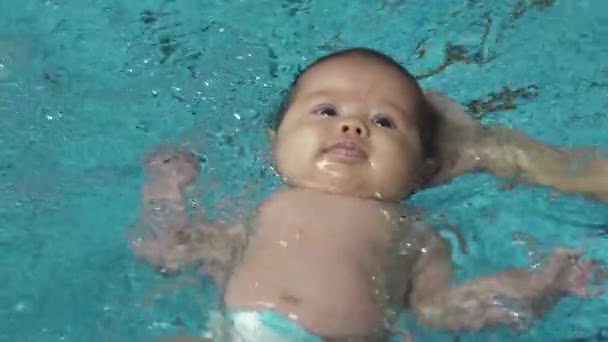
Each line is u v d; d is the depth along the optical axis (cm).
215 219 126
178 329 118
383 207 125
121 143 136
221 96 142
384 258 121
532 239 127
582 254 123
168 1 156
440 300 120
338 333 116
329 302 117
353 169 125
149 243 125
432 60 149
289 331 115
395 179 126
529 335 119
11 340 118
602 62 148
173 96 142
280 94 142
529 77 146
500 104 142
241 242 123
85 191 131
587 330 119
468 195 130
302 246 120
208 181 130
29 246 126
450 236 126
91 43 149
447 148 133
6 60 146
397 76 130
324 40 151
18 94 141
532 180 132
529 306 119
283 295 117
